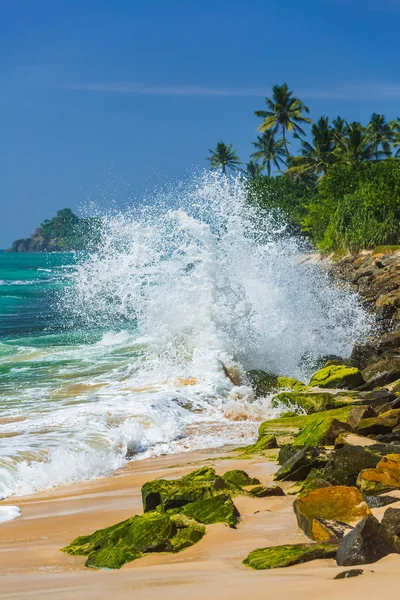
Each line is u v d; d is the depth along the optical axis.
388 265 33.09
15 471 7.96
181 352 14.92
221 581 3.60
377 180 46.59
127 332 21.84
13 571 4.61
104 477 8.03
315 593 3.05
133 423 10.15
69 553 5.01
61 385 13.85
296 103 84.12
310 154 75.56
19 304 38.47
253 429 10.65
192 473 6.87
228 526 5.09
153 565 4.42
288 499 6.02
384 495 5.35
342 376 12.49
